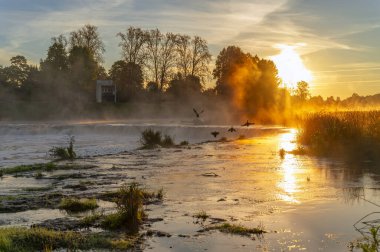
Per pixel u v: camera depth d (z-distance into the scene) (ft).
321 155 75.36
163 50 336.08
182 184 49.83
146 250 26.84
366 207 36.42
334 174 54.90
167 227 31.65
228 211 36.17
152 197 42.24
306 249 26.32
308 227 30.86
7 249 26.55
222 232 30.19
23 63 422.00
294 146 96.73
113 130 177.06
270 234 29.45
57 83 329.72
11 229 30.07
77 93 325.62
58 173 61.62
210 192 44.57
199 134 159.94
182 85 329.52
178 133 164.14
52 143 132.46
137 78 330.95
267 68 282.97
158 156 81.20
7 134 185.26
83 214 36.35
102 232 30.76
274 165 65.10
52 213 36.86
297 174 55.72
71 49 338.54
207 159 74.95
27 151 105.19
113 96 342.85
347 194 42.09
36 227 31.68
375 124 86.94
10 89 335.67
